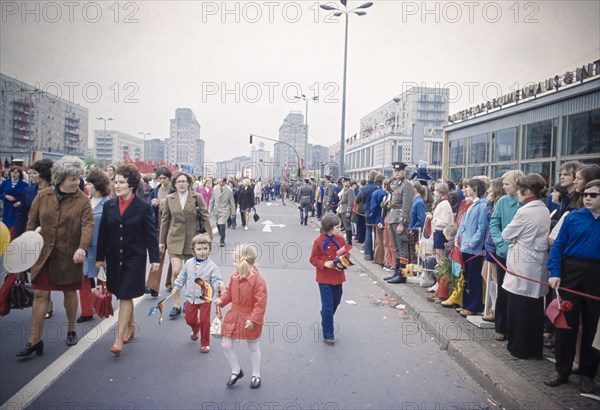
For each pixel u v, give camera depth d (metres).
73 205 4.99
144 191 10.26
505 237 4.95
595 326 4.09
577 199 4.64
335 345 5.48
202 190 14.70
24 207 6.65
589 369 4.08
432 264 8.15
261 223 21.67
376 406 3.95
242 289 4.31
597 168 4.40
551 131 13.55
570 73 12.42
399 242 8.70
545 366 4.64
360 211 13.42
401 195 8.78
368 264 10.63
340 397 4.10
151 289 7.34
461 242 6.43
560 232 4.32
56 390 4.07
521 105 14.86
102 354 4.96
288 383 4.37
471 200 6.89
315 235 16.95
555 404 3.79
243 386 4.27
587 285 4.10
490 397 4.21
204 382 4.34
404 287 8.23
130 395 4.02
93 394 4.01
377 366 4.87
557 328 4.23
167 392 4.10
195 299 5.20
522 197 4.97
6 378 4.29
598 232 4.12
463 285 6.52
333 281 5.58
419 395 4.20
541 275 4.80
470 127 18.97
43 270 4.84
